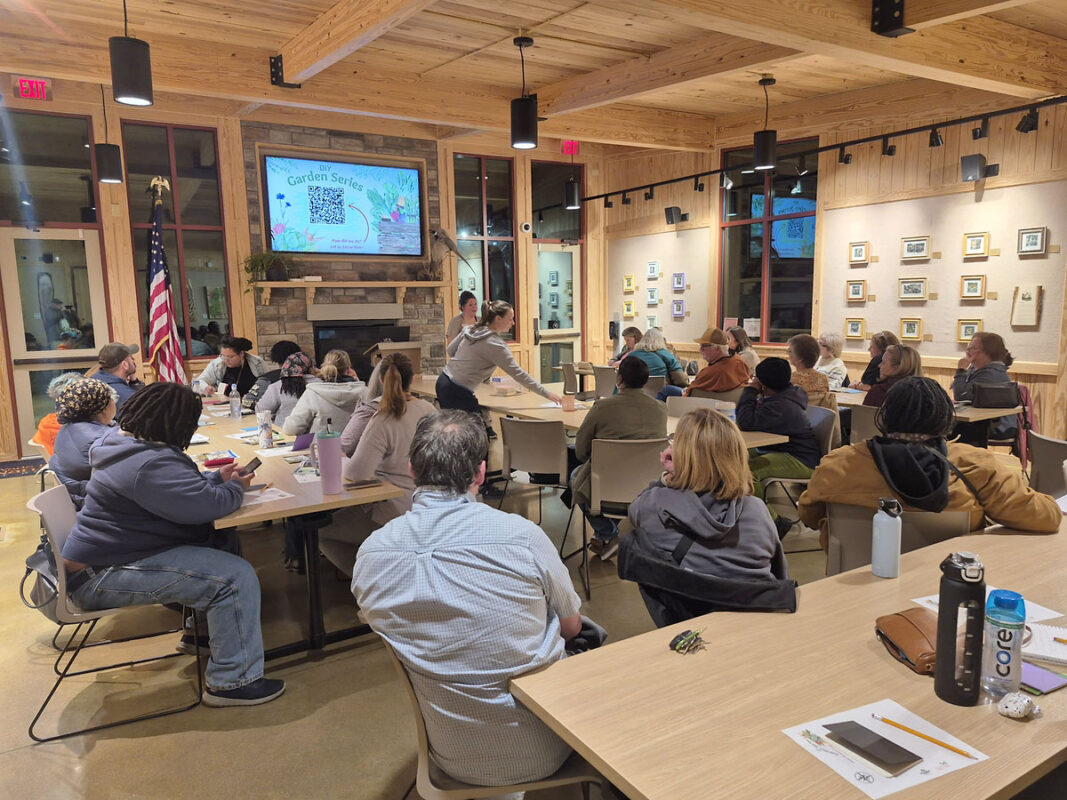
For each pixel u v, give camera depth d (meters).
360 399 3.92
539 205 9.33
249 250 7.27
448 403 4.82
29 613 3.30
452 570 1.40
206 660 2.90
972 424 4.70
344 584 3.64
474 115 6.25
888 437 2.11
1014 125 5.95
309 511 2.58
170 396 2.39
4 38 4.48
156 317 5.94
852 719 1.22
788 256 7.91
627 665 1.43
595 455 3.34
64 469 2.93
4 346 6.35
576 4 4.44
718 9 3.53
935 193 6.53
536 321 9.39
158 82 4.86
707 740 1.17
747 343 6.16
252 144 7.21
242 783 2.13
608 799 1.87
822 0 3.89
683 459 1.88
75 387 3.00
